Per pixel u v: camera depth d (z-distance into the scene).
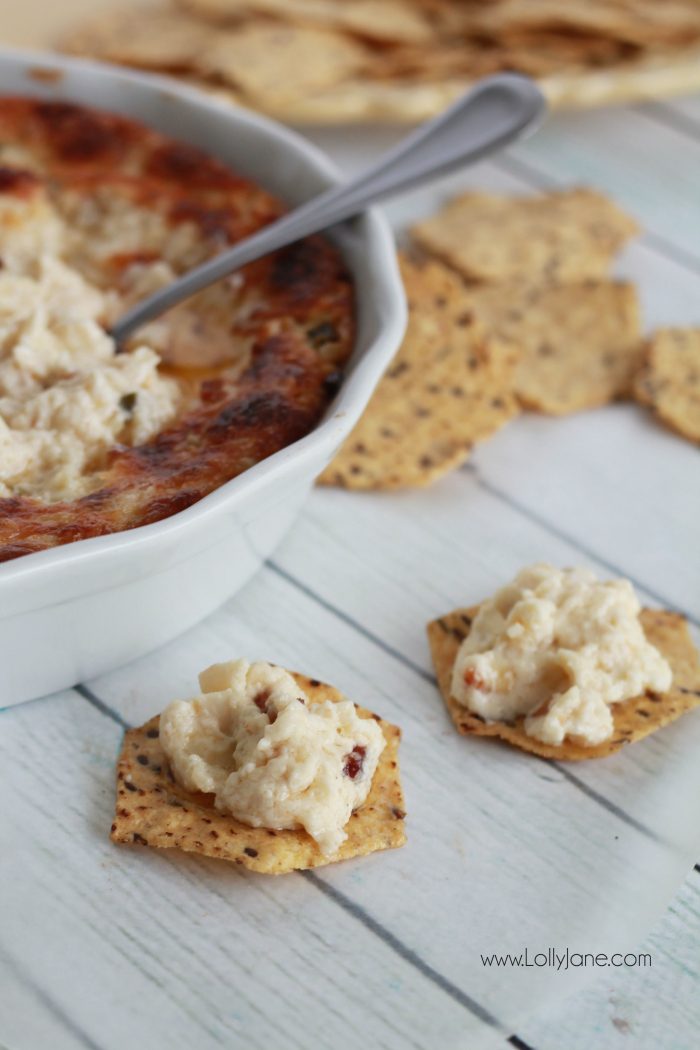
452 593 0.42
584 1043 0.34
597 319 0.49
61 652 0.37
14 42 0.56
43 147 0.46
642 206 0.55
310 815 0.35
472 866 0.36
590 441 0.46
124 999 0.33
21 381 0.40
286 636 0.40
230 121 0.47
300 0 0.59
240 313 0.43
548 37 0.57
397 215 0.54
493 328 0.49
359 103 0.53
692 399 0.47
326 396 0.40
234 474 0.38
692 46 0.58
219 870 0.35
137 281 0.43
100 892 0.35
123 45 0.55
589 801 0.37
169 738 0.36
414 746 0.38
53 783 0.37
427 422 0.45
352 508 0.44
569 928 0.35
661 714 0.38
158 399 0.40
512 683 0.38
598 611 0.38
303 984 0.34
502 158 0.57
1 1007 0.33
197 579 0.38
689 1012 0.34
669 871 0.36
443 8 0.59
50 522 0.36
